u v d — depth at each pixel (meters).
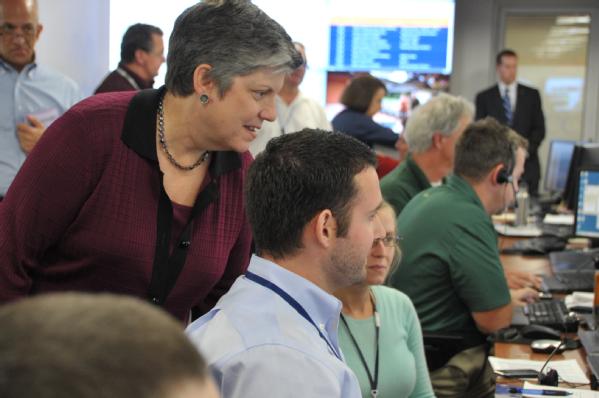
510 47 8.62
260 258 1.31
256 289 1.27
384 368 1.98
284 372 1.15
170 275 1.62
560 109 8.63
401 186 3.29
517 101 7.67
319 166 1.30
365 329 2.01
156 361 0.46
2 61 3.71
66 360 0.43
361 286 2.00
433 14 7.88
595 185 3.95
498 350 2.46
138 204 1.56
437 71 7.93
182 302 1.69
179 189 1.61
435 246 2.62
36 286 1.60
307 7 7.82
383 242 2.01
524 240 4.53
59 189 1.50
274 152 1.35
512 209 5.17
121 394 0.44
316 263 1.32
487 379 2.64
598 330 2.53
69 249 1.57
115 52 6.14
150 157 1.55
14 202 1.51
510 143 2.73
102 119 1.53
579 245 4.44
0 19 3.63
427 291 2.64
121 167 1.54
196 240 1.64
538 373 2.21
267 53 1.43
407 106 7.95
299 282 1.28
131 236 1.56
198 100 1.49
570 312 2.77
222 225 1.68
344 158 1.31
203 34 1.43
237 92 1.46
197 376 0.49
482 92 7.77
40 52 5.55
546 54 8.58
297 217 1.30
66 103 3.87
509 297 2.60
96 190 1.53
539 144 7.71
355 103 5.23
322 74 7.93
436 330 2.65
